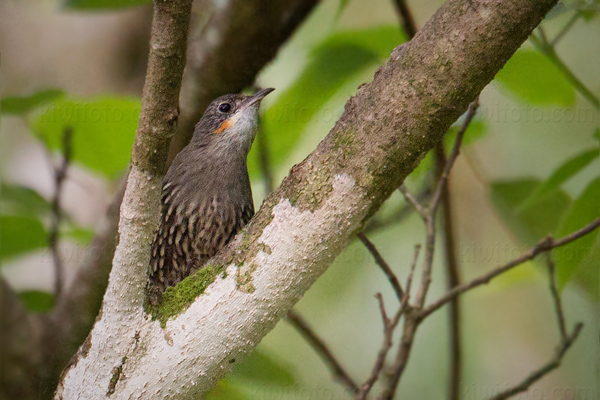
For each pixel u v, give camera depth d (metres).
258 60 8.84
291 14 8.57
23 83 10.27
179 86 5.23
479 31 5.11
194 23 9.31
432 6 10.05
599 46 11.18
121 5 8.05
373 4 11.26
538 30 7.55
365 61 8.62
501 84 8.13
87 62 10.37
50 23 10.41
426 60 5.27
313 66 8.67
